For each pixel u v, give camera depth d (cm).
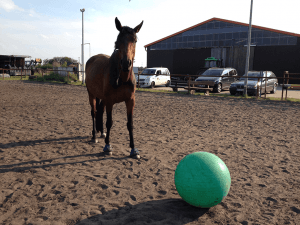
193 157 285
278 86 2736
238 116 875
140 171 391
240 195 316
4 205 286
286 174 383
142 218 261
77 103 1125
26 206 285
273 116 877
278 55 2948
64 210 276
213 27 3319
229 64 2967
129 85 426
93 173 380
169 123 752
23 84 2156
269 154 476
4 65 3284
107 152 471
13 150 482
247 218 265
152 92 1711
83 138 577
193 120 802
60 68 3031
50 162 425
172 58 3672
